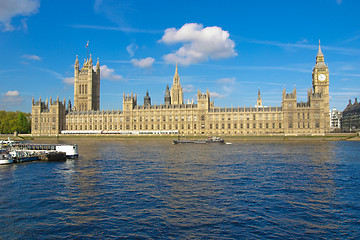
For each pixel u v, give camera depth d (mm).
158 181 61969
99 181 62406
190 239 34469
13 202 47750
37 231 36812
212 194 51938
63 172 73500
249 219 40375
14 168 80375
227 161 91438
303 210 43938
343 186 58000
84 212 43125
